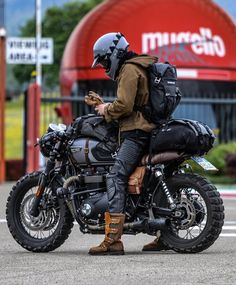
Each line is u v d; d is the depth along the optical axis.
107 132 15.75
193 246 15.41
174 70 15.57
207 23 41.00
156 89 15.28
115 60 15.47
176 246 15.52
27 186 16.48
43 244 16.17
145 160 15.44
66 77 41.75
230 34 41.69
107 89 40.44
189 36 40.41
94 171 15.84
